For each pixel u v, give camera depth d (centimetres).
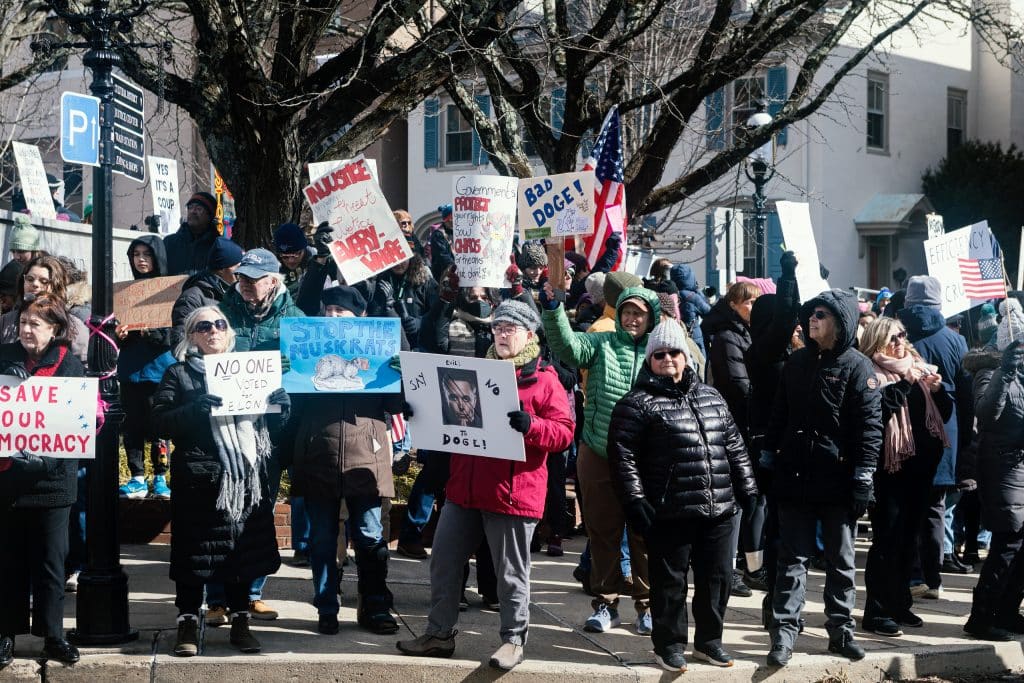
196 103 1093
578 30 1566
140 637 658
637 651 667
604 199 1038
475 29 1095
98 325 644
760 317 762
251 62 1062
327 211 742
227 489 618
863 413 648
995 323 977
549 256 915
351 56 1104
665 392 625
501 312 629
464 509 634
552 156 1405
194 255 894
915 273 2716
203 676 613
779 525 696
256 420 638
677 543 628
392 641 662
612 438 623
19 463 599
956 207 2677
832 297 652
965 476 820
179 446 626
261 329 680
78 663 613
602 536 692
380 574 682
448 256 977
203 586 640
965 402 820
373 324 664
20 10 1418
